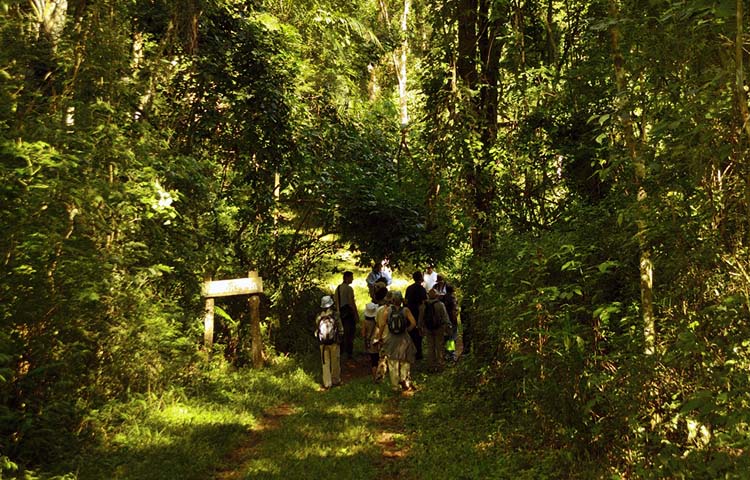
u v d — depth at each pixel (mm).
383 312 11594
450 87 11016
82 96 7770
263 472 6605
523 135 9812
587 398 5965
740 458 3797
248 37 12961
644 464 5102
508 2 10438
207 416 8609
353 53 18953
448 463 6699
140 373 8789
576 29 9602
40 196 6012
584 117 8961
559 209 9375
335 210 14164
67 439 6602
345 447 7625
